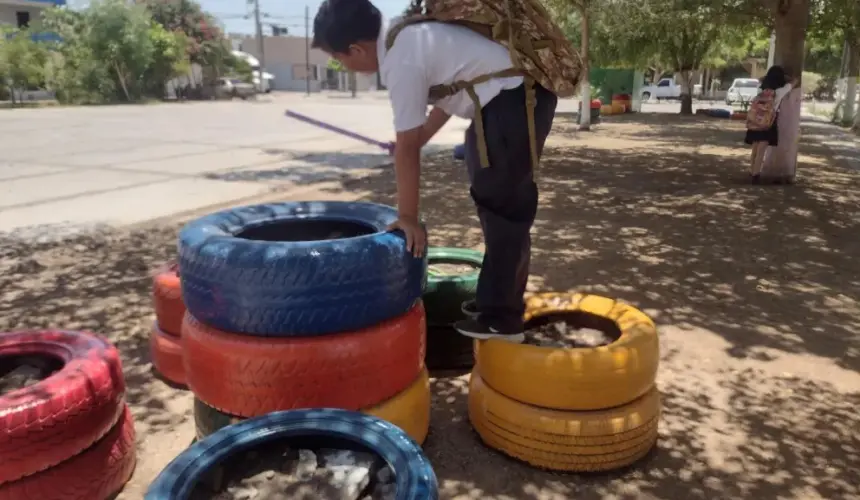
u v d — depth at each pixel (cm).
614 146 1602
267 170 1178
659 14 1714
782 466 301
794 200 897
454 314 378
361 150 1482
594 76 3050
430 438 318
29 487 238
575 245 667
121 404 275
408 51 233
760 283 554
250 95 4756
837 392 370
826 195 936
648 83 5353
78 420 247
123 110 2997
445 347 384
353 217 330
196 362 272
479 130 239
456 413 343
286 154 1409
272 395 259
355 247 259
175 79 4456
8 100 3475
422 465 203
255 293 253
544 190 984
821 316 483
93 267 597
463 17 233
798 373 392
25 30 3491
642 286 543
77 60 3650
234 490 209
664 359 409
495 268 264
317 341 259
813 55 4069
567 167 1234
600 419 284
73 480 250
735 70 5650
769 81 991
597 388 281
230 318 259
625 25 1988
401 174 254
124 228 743
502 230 255
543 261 610
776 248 662
